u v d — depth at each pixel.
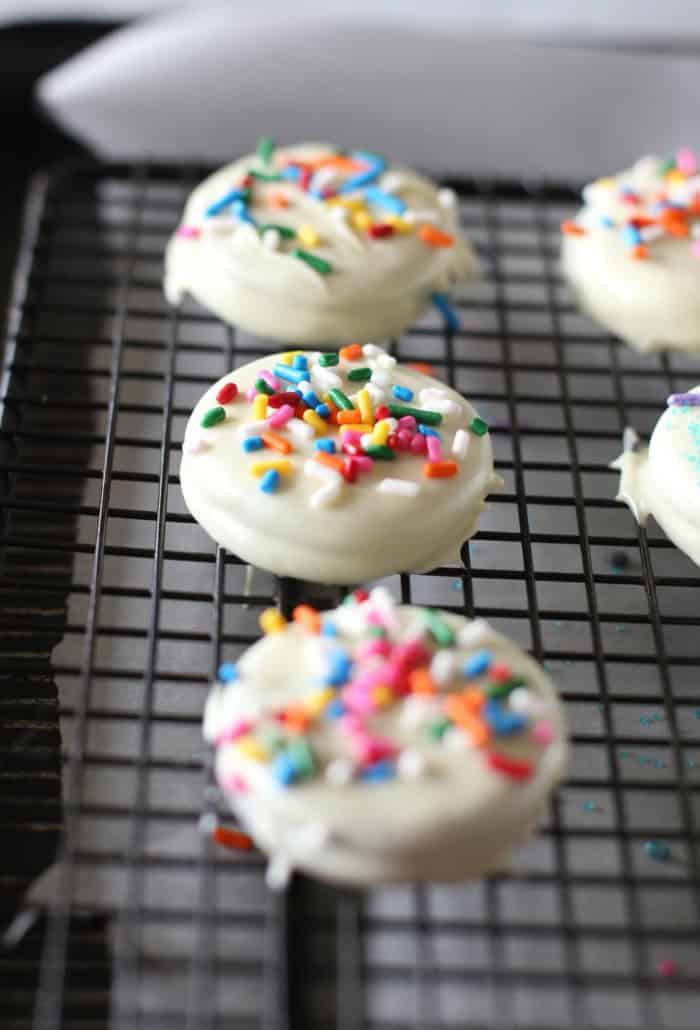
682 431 0.38
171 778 0.36
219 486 0.36
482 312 0.44
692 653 0.38
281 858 0.33
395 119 0.47
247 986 0.34
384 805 0.33
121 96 0.47
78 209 0.46
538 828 0.34
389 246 0.40
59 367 0.42
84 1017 0.34
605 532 0.40
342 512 0.36
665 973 0.34
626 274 0.41
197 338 0.43
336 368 0.38
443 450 0.37
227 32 0.46
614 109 0.47
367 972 0.33
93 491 0.40
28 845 0.36
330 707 0.34
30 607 0.39
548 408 0.42
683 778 0.35
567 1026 0.34
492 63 0.46
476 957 0.35
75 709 0.37
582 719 0.37
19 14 0.50
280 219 0.40
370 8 0.50
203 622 0.38
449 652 0.34
